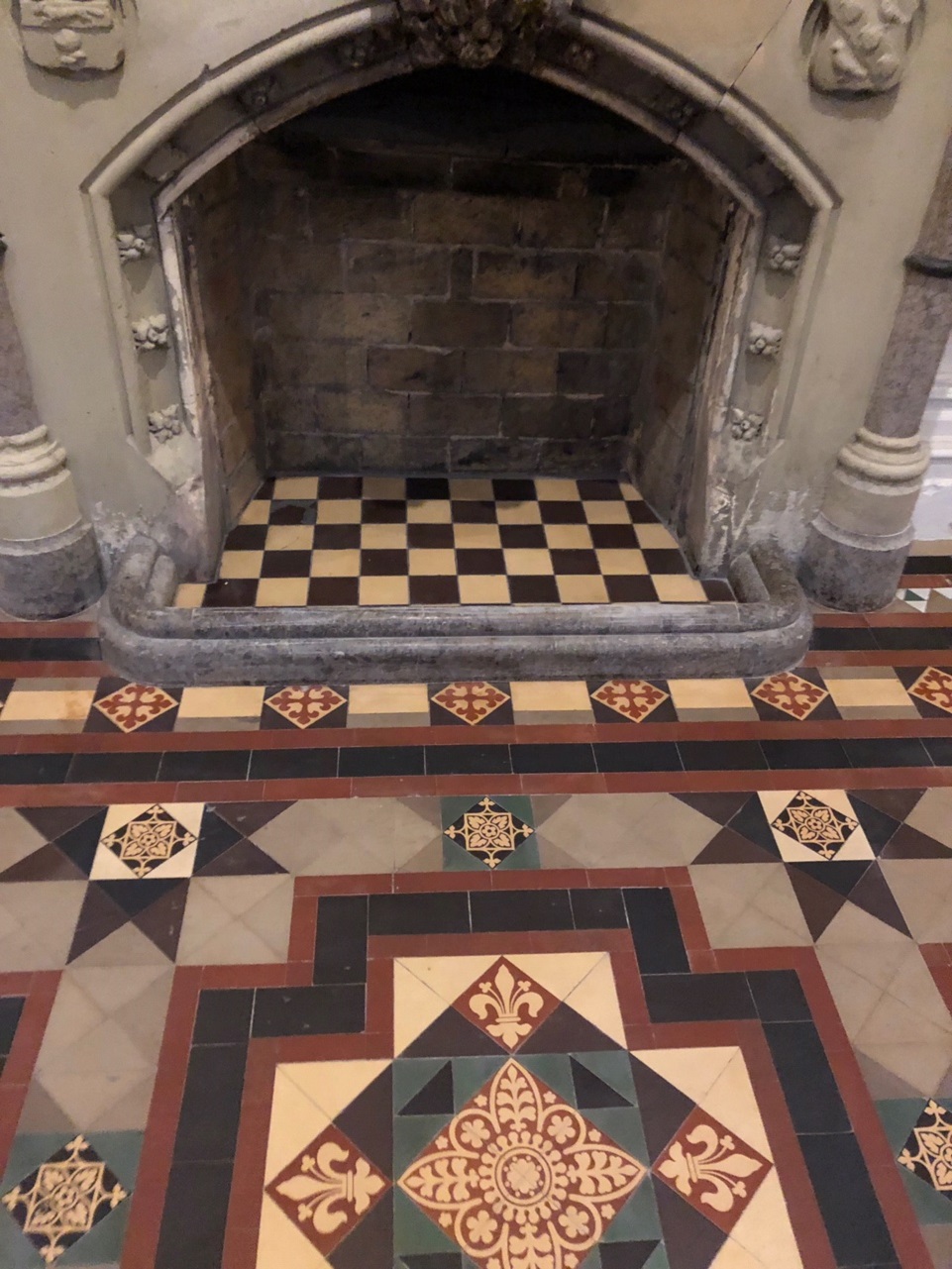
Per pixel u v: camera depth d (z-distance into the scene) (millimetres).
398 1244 2018
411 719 3293
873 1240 2064
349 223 3963
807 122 2895
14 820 2869
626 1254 2020
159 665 3326
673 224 4004
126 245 3035
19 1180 2084
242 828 2885
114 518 3580
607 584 3928
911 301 3238
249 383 4215
